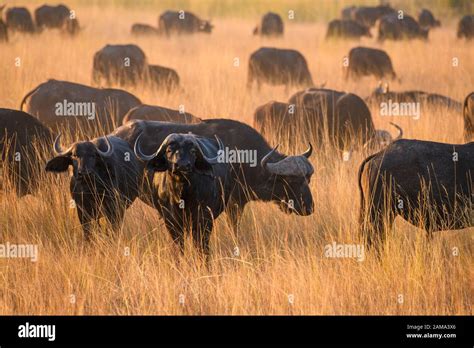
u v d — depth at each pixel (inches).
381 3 6264.8
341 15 5669.3
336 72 3169.3
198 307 1022.4
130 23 4749.0
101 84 2476.6
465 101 1747.0
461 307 1021.2
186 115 1546.5
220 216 1250.0
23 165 1298.0
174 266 1064.2
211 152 1128.8
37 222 1227.2
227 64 2918.3
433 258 1096.8
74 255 1115.3
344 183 1350.9
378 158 1118.4
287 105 1701.5
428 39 4151.1
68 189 1254.3
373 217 1115.3
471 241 1184.8
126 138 1227.2
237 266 1104.2
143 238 1191.6
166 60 3046.3
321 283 1040.8
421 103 2124.8
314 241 1201.4
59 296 1036.5
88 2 5733.3
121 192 1158.3
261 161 1179.9
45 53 2886.3
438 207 1105.4
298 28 4992.6
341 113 1722.4
